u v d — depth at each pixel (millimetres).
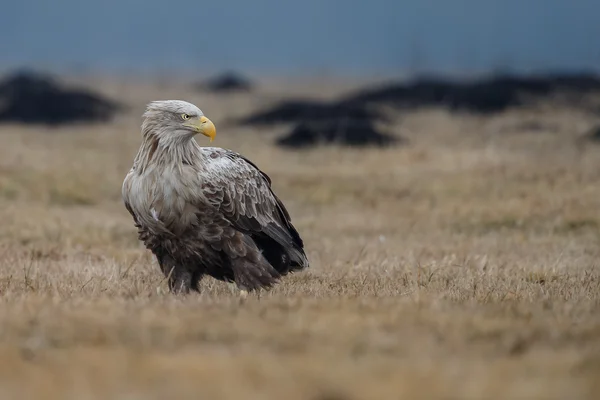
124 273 12867
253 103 52812
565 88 47125
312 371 7062
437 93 45750
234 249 11609
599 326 8539
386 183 23703
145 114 11438
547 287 11766
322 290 11219
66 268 13727
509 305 9664
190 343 7918
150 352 7641
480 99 43875
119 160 28500
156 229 11484
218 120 42500
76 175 24391
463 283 12016
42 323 8398
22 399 6539
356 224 19734
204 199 11398
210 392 6605
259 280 11617
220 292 11602
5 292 10672
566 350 7762
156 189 11320
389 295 10703
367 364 7273
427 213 20734
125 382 6828
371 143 30750
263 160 27766
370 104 43844
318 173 25094
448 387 6699
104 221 19469
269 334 8102
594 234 18266
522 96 44844
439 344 7941
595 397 6566
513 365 7285
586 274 13078
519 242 17422
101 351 7645
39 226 18359
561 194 21344
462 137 33750
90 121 41438
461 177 23812
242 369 7082
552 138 32719
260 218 12023
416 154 27656
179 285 11797
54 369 7180
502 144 31219
